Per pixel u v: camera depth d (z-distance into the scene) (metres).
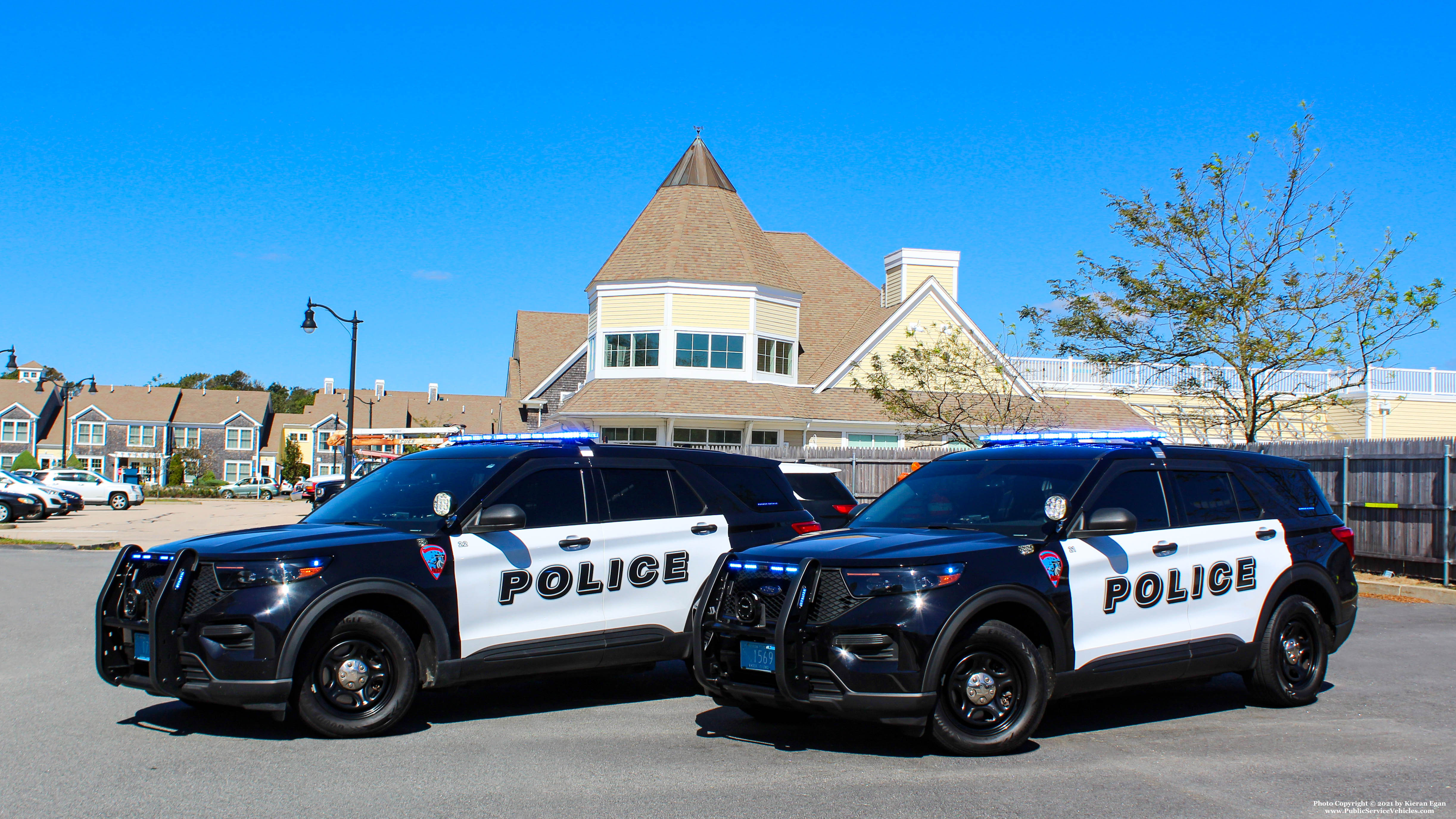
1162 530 7.29
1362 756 6.38
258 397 89.06
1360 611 12.81
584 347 43.91
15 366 50.25
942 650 6.10
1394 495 15.38
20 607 12.98
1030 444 8.23
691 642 8.12
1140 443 7.69
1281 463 8.35
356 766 6.12
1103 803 5.45
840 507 14.34
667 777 5.94
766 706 6.59
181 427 85.56
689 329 32.12
